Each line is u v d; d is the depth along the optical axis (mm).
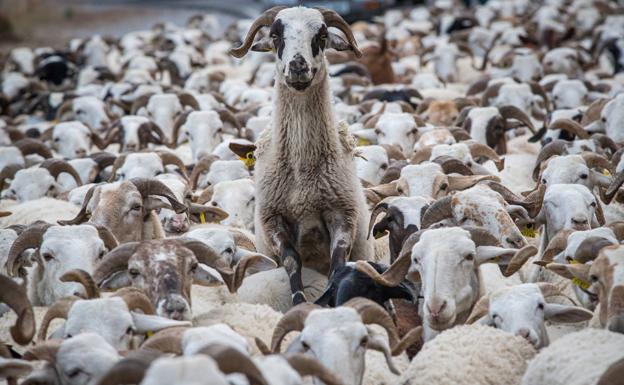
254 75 36000
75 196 17844
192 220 16156
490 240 11766
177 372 6473
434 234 11617
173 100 26922
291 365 8414
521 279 14031
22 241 12281
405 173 15469
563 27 43906
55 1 101375
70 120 29609
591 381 8938
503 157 20062
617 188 14266
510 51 36531
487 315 11156
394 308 12578
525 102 25750
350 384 9234
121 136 24516
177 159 19266
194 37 52062
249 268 12281
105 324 9719
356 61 34094
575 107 25609
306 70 13266
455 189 15352
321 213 14180
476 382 9977
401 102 25062
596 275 10664
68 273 10680
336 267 13367
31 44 73250
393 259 13719
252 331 11117
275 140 14133
